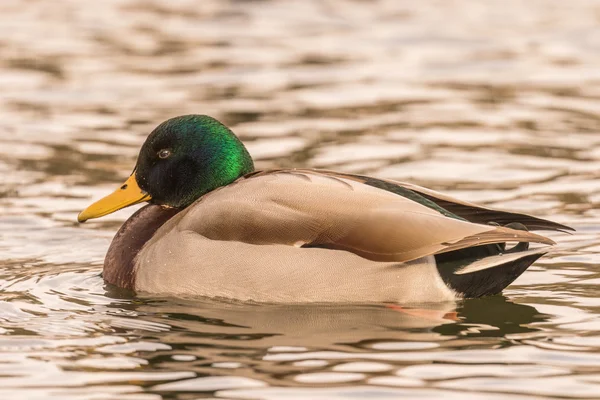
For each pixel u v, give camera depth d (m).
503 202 16.06
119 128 20.09
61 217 15.73
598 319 11.48
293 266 11.84
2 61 24.61
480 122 20.41
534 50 25.55
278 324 11.38
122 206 13.34
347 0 30.73
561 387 9.69
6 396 9.65
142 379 9.96
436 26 27.75
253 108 21.28
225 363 10.31
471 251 11.74
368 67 24.36
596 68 24.03
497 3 30.20
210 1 30.86
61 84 22.97
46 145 19.17
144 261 12.59
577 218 15.25
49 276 13.24
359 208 11.77
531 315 11.62
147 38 26.86
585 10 29.14
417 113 20.98
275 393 9.59
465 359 10.35
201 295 12.14
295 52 25.55
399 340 10.87
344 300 11.80
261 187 12.20
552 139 19.33
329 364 10.26
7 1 30.92
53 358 10.52
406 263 11.66
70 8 30.20
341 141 19.22
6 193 16.72
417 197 12.20
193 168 13.18
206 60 24.88
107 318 11.67
